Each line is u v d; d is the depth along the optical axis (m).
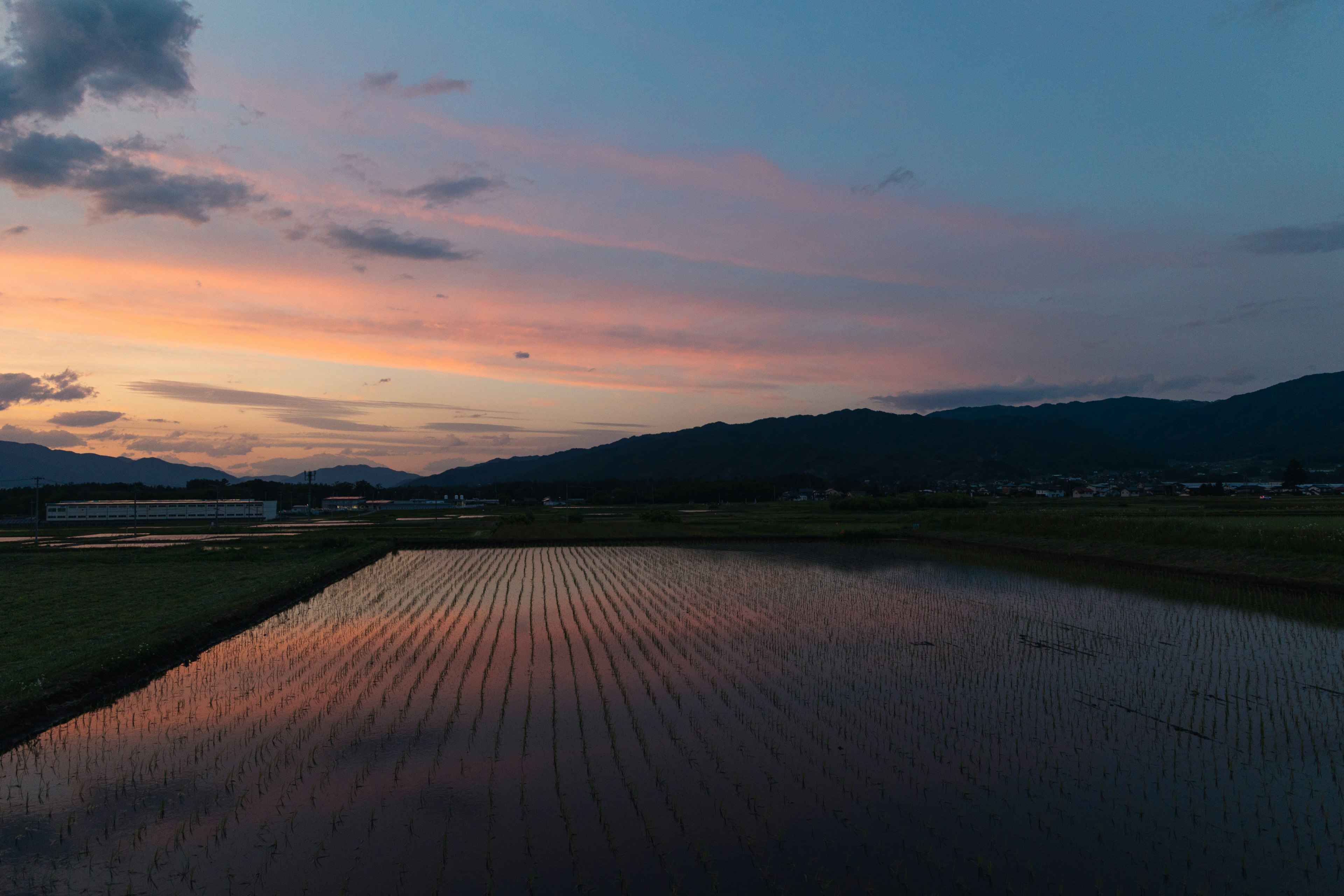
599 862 9.63
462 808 11.17
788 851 9.90
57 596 32.28
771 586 33.91
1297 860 9.68
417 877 9.38
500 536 65.56
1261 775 12.30
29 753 13.78
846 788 11.77
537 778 12.20
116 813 11.30
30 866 9.80
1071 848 9.98
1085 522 51.06
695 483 189.62
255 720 15.39
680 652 20.69
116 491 160.00
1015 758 12.97
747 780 12.06
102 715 15.95
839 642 21.84
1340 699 16.25
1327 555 33.75
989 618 25.56
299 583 33.16
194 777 12.55
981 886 9.09
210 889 9.22
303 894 9.08
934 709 15.59
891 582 35.16
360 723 14.98
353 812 11.13
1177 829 10.51
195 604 29.33
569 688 17.17
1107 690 16.98
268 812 11.19
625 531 68.81
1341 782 12.03
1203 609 27.20
